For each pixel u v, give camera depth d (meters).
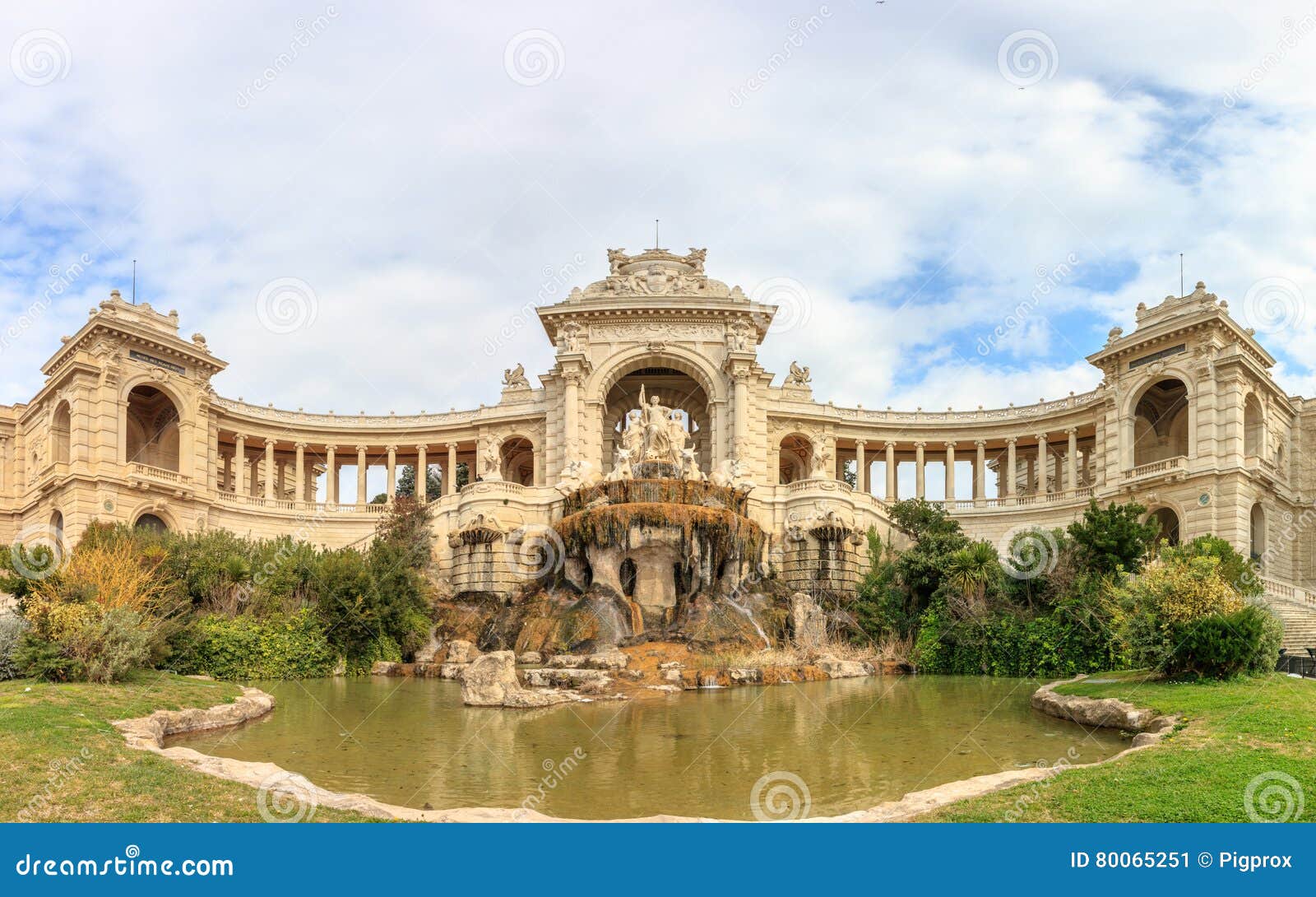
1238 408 56.88
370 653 44.06
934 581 49.84
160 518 62.56
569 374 68.12
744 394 67.88
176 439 67.25
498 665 31.91
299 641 40.78
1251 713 21.94
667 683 36.47
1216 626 28.53
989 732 25.55
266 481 76.12
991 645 43.62
